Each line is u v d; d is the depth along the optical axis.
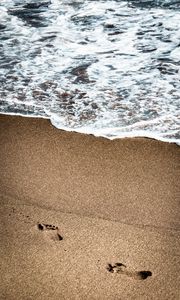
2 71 4.54
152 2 6.25
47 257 2.40
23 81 4.35
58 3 6.38
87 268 2.34
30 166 3.16
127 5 6.19
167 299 2.17
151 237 2.54
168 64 4.61
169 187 2.96
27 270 2.33
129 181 3.02
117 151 3.34
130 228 2.61
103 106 3.92
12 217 2.69
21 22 5.76
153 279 2.28
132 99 4.02
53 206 2.78
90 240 2.52
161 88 4.18
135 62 4.67
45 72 4.50
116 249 2.46
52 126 3.65
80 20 5.78
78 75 4.43
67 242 2.50
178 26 5.47
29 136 3.51
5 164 3.18
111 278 2.28
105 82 4.30
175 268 2.34
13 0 6.57
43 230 2.59
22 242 2.50
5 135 3.52
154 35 5.26
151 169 3.14
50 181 3.01
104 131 3.57
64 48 5.01
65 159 3.24
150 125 3.64
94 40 5.20
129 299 2.17
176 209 2.76
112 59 4.75
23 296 2.18
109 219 2.68
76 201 2.83
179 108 3.86
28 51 4.96
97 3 6.31
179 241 2.52
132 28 5.47
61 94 4.12
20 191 2.91
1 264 2.36
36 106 3.94
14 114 3.81
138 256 2.42
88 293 2.20
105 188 2.95
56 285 2.24
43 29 5.53
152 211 2.74
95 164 3.20
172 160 3.23
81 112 3.84
